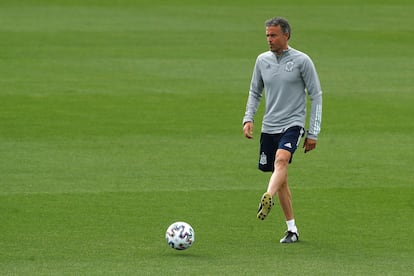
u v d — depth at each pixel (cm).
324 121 7075
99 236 4134
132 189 5062
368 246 3994
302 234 4206
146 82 8638
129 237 4122
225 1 14425
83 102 7712
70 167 5581
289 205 4059
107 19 12650
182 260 3734
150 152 6022
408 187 5131
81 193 4959
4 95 7956
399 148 6178
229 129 6788
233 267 3628
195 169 5559
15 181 5216
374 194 4978
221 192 5019
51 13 13100
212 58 9988
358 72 9256
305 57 4022
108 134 6581
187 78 8856
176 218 4478
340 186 5156
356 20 12744
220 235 4178
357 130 6762
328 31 11850
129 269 3591
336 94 8156
